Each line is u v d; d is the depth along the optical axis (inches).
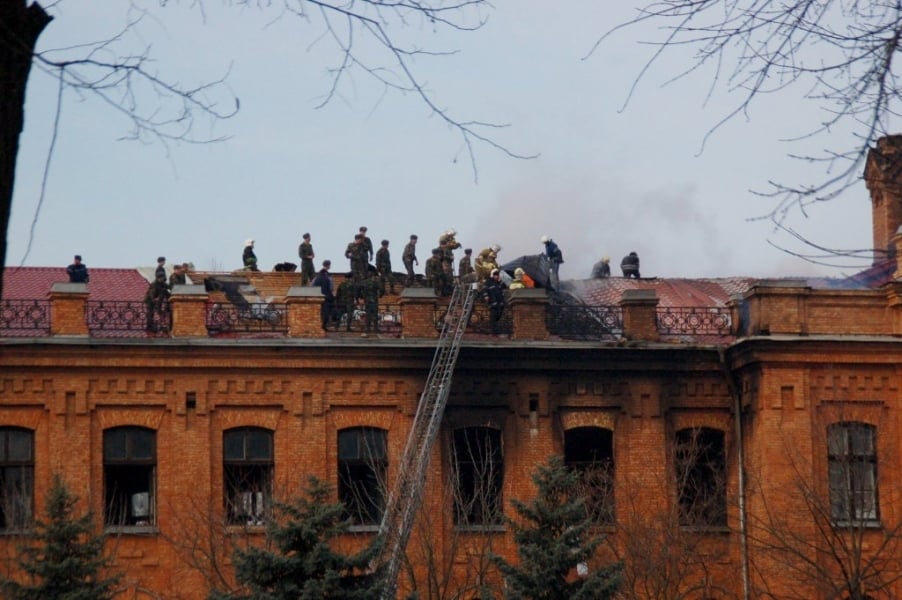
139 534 1769.2
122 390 1788.9
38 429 1766.7
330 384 1834.4
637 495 1860.2
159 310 1860.2
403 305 1879.9
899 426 1862.7
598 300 2156.7
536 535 1518.2
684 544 1776.6
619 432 1887.3
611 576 1513.3
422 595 1790.1
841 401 1847.9
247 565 1413.6
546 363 1876.2
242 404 1813.5
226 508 1800.0
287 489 1747.0
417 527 1775.3
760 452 1846.7
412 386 1846.7
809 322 1870.1
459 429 1862.7
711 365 1905.8
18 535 1648.6
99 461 1776.6
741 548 1834.4
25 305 1833.2
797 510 1813.5
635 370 1897.1
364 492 1823.3
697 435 1859.0
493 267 2058.3
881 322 1883.6
